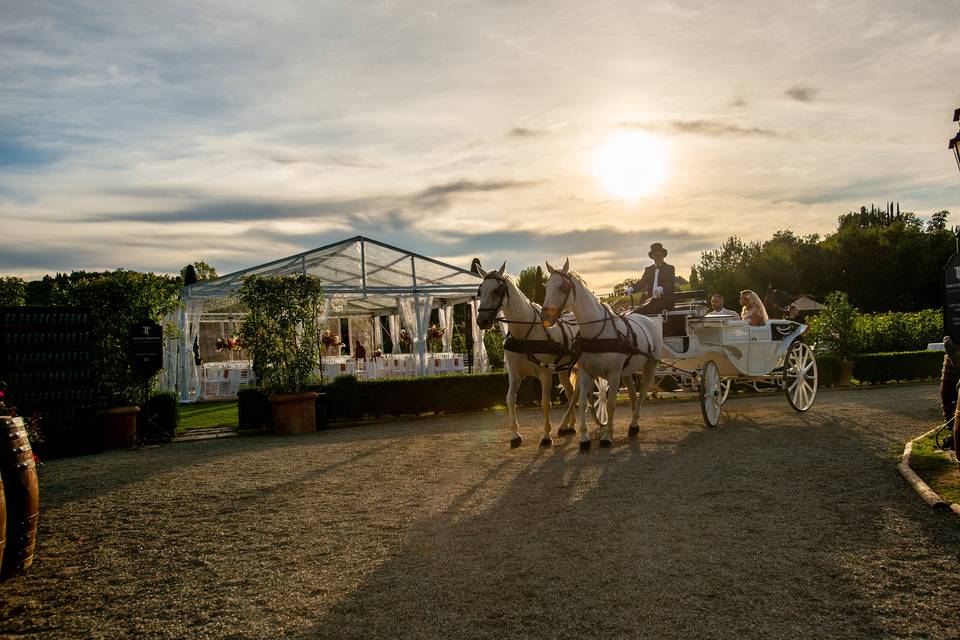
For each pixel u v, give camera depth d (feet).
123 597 15.15
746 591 13.74
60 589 15.81
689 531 17.67
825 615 12.55
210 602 14.58
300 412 41.70
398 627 12.78
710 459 26.71
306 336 43.24
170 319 69.92
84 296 39.63
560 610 13.16
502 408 50.47
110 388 39.78
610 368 30.12
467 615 13.14
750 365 37.35
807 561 15.28
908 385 59.52
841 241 179.63
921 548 15.85
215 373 73.56
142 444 39.86
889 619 12.32
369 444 35.06
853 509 19.22
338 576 15.64
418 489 23.80
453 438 35.86
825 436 31.40
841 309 61.57
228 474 28.53
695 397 52.65
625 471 25.07
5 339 35.63
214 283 72.59
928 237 171.63
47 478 29.73
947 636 11.61
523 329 30.94
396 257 78.07
